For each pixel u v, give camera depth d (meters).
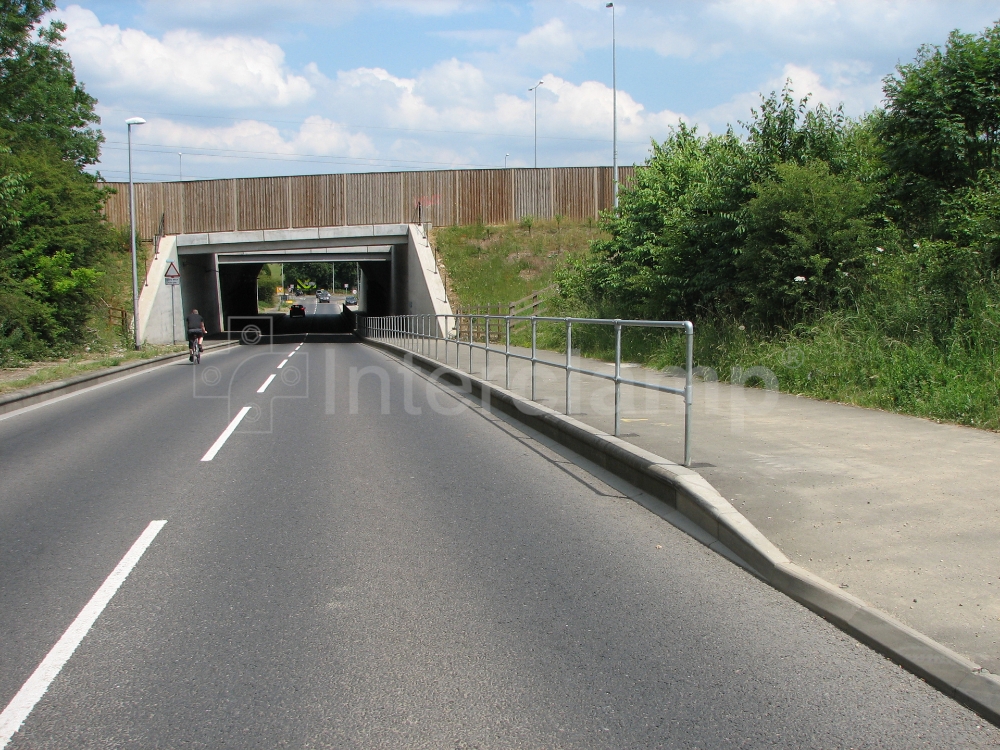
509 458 8.91
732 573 5.02
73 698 3.53
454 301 41.22
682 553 5.44
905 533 5.12
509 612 4.44
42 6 34.72
